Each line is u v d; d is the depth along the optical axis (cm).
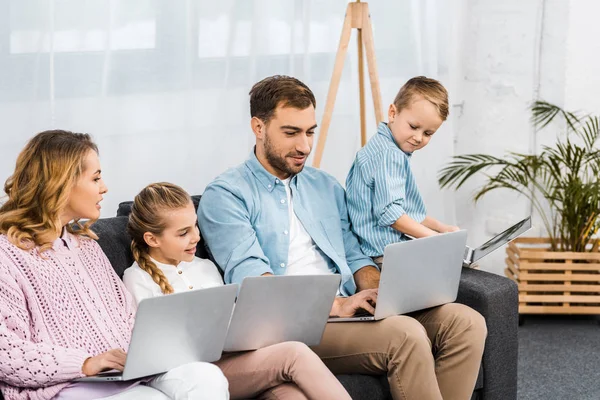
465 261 242
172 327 171
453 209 368
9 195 190
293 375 186
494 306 224
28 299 179
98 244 204
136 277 205
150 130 282
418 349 202
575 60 348
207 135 296
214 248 220
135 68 276
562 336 328
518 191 358
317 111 326
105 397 173
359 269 240
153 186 208
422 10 345
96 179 193
